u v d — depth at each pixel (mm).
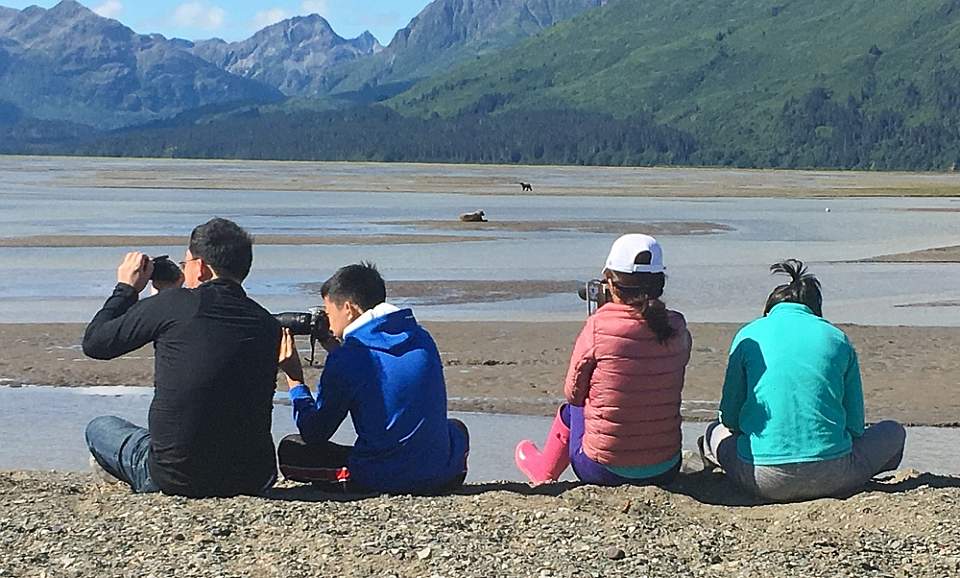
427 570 5750
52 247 31016
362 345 7332
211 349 6848
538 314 20562
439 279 25281
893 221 48688
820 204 64375
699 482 7934
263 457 7164
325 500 7203
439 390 7453
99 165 146750
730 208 58469
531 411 12703
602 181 108625
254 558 5910
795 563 6039
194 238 7055
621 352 7336
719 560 6105
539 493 7547
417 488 7418
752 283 25516
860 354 16234
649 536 6457
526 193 74812
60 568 5711
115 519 6535
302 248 31797
